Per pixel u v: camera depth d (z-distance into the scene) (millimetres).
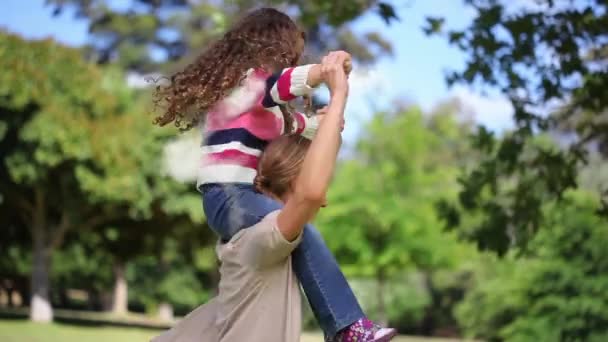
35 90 23125
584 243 17469
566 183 8344
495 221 8477
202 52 3158
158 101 3178
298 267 2920
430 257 26016
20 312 33688
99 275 40969
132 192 24234
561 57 7488
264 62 2977
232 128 2941
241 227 2891
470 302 24547
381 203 25438
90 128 23469
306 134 3039
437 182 28047
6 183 25594
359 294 32969
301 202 2738
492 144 8500
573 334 17547
